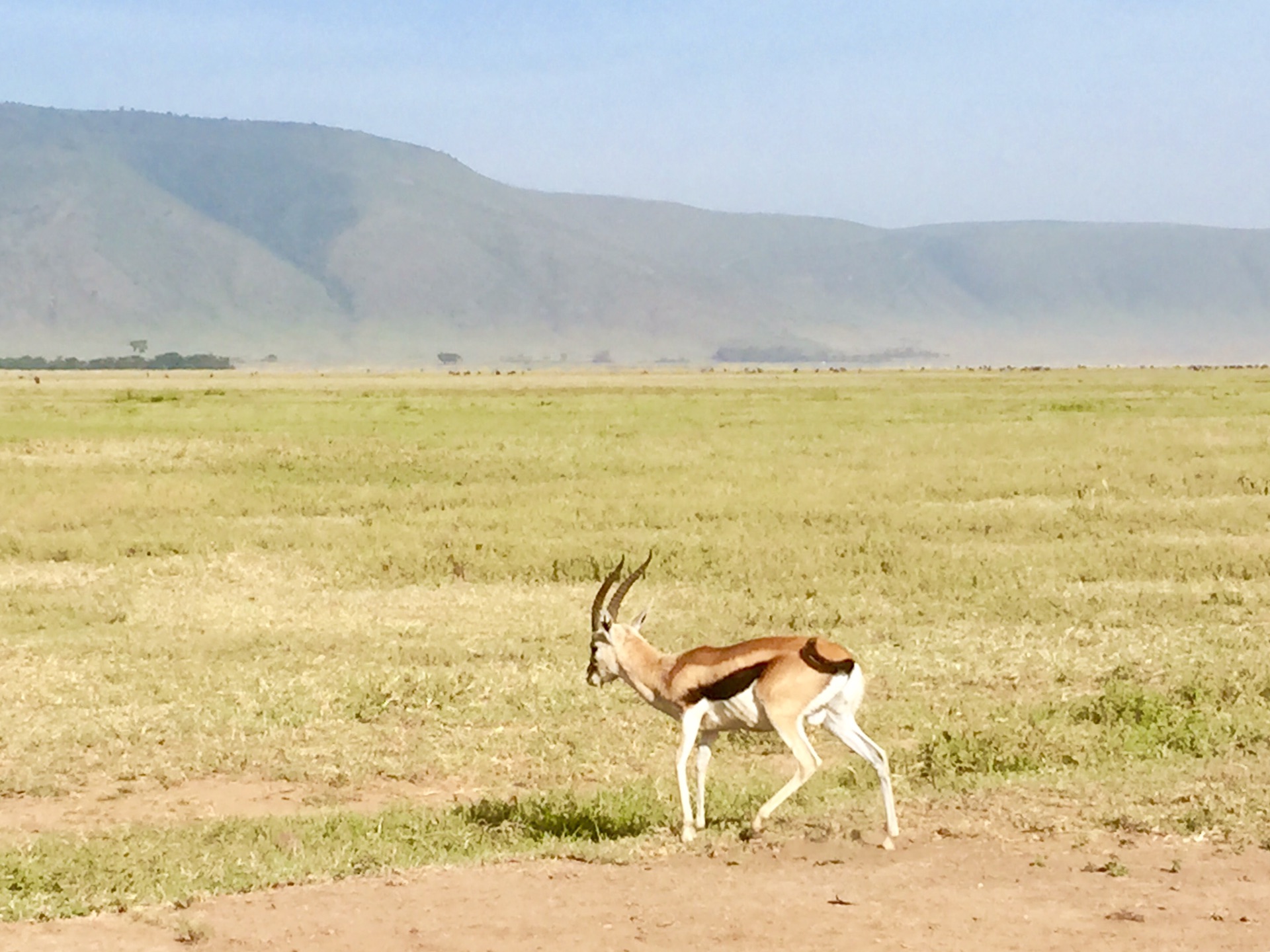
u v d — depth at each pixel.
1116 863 7.64
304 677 13.79
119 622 16.61
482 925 6.84
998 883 7.34
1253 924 6.70
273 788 10.68
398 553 20.06
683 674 8.61
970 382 87.88
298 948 6.61
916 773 10.23
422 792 10.58
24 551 20.81
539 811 9.30
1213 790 8.96
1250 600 16.88
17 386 88.12
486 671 13.94
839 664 8.20
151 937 6.83
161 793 10.58
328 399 64.25
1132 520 22.86
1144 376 107.31
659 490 27.25
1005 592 17.30
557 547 20.52
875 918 6.82
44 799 10.41
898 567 18.91
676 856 8.03
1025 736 10.82
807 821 8.60
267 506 25.30
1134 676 13.40
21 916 7.25
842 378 104.62
